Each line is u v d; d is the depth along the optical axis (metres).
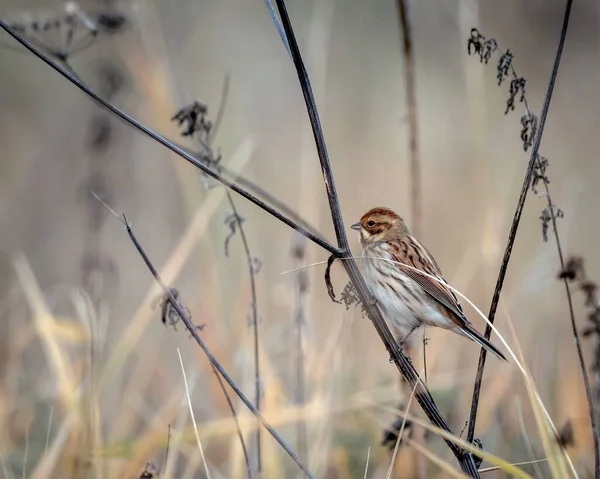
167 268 10.48
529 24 24.05
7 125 18.80
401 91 21.36
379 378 11.15
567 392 10.70
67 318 12.00
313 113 6.77
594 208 15.98
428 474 9.84
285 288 11.46
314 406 9.38
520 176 15.25
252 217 14.02
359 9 23.11
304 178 12.31
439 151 18.42
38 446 9.85
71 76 6.69
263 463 9.16
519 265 13.06
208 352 7.12
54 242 15.57
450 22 22.66
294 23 22.52
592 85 22.45
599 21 23.89
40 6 19.67
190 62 20.34
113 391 11.14
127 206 15.66
